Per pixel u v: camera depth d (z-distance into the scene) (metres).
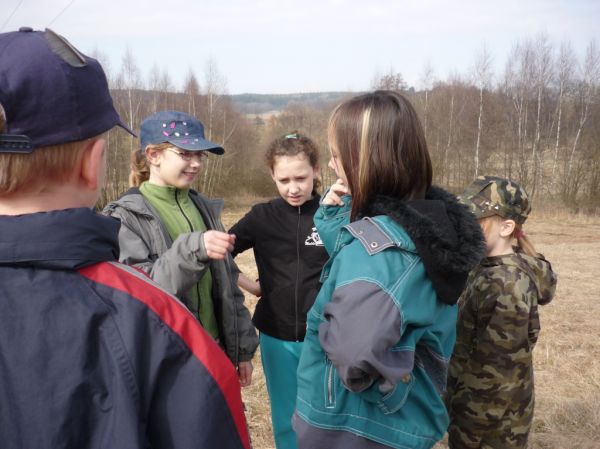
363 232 1.52
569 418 3.96
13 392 0.80
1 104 0.83
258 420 3.83
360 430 1.51
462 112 32.69
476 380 2.18
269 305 2.78
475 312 2.20
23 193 0.91
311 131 41.16
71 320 0.84
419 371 1.59
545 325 6.68
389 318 1.38
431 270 1.46
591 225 22.28
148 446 0.86
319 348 1.60
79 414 0.82
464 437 2.23
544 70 30.69
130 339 0.87
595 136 26.84
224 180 36.47
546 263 2.32
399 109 1.55
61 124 0.89
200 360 0.92
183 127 2.33
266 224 2.79
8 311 0.82
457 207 1.66
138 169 2.61
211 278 2.40
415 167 1.56
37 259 0.85
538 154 29.89
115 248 0.99
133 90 32.56
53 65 0.88
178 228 2.34
